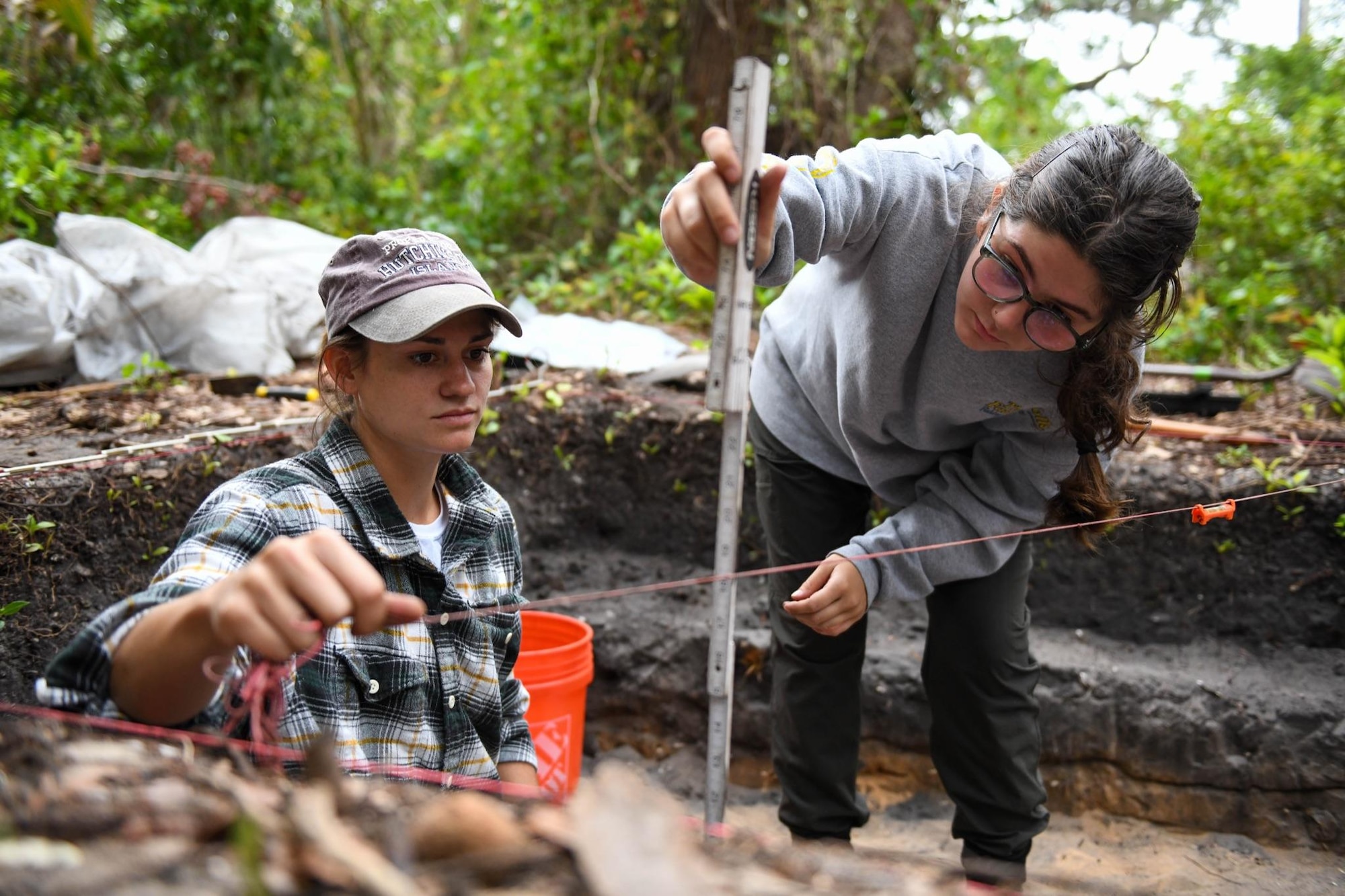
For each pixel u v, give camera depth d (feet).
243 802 2.56
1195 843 9.10
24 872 2.18
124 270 11.48
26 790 2.58
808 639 7.02
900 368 6.03
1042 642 10.16
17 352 10.71
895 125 17.58
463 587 5.43
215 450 9.09
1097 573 10.36
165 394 10.82
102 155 15.34
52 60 15.92
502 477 11.32
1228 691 9.32
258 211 15.96
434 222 16.56
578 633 8.79
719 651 5.37
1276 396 12.34
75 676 3.50
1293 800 9.06
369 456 5.22
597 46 17.28
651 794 2.48
